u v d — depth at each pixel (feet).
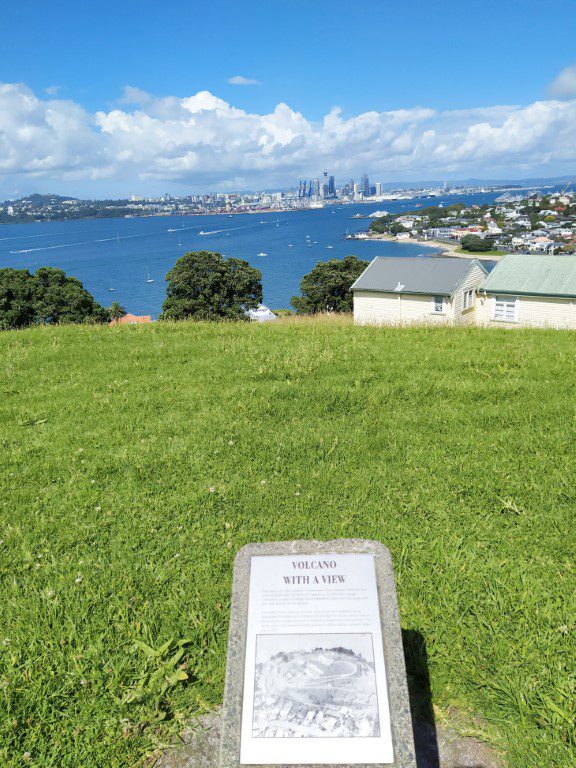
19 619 14.61
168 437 25.14
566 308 101.96
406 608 14.49
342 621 9.64
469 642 13.46
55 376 35.35
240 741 8.79
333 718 8.86
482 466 21.12
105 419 27.58
